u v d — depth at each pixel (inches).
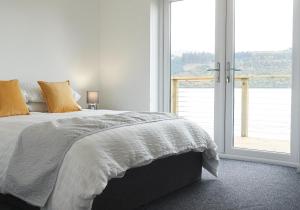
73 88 175.5
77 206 70.3
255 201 97.0
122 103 182.7
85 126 84.8
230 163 144.9
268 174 126.3
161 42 175.8
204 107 166.4
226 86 156.7
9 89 124.8
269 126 149.1
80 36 178.1
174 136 101.8
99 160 74.7
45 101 141.1
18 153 84.2
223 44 156.4
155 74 175.3
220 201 97.2
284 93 143.4
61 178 75.2
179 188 108.4
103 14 187.5
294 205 93.7
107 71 187.6
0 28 140.1
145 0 170.7
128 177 87.2
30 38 152.3
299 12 135.9
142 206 93.3
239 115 156.0
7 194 91.7
